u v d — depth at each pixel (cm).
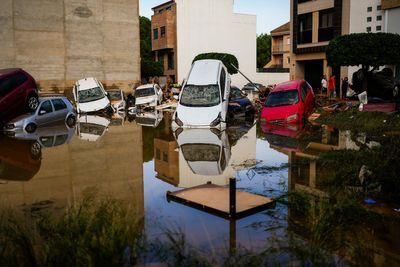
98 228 435
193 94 1898
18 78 1819
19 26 3362
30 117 1741
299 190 698
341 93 2691
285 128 1752
